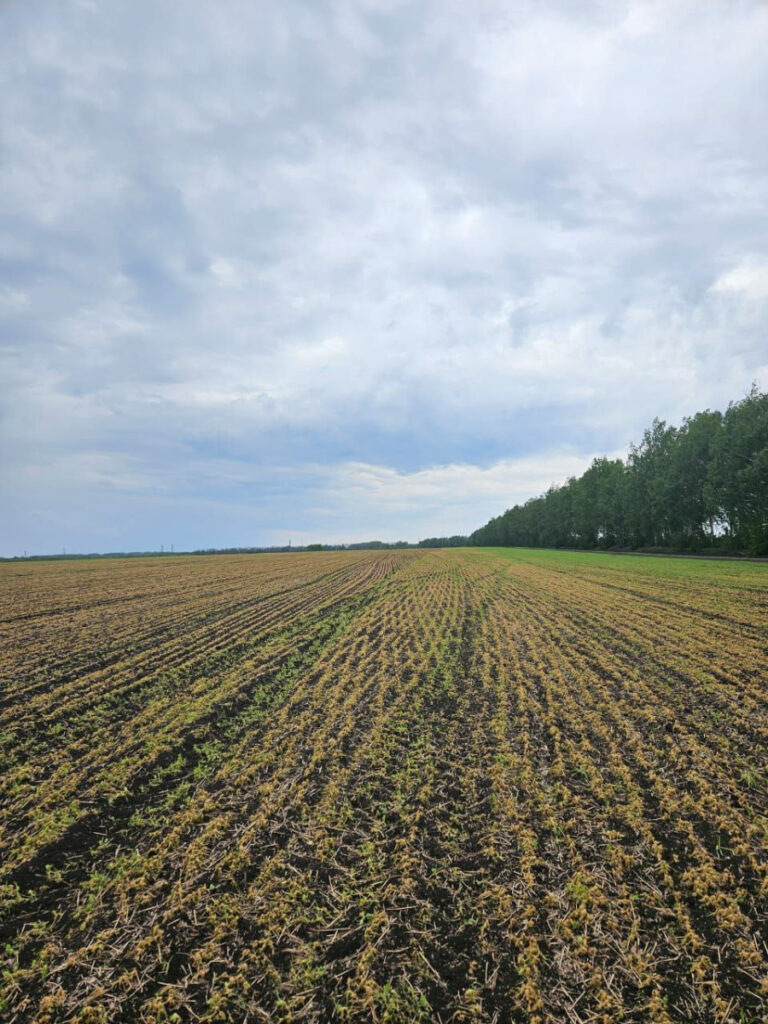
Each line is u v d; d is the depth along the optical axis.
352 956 4.90
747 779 7.81
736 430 54.00
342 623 23.12
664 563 49.62
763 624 18.97
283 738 10.27
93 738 10.53
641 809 7.12
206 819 7.46
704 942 4.85
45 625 23.00
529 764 8.59
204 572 57.16
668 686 12.54
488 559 73.19
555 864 6.08
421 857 6.32
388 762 9.02
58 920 5.57
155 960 4.96
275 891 5.79
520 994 4.43
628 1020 4.14
